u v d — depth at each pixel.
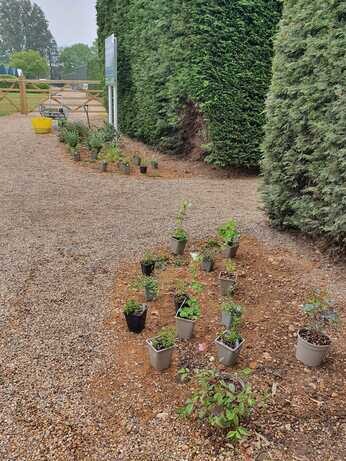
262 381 1.99
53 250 3.57
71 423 1.76
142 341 2.31
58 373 2.06
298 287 2.91
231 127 6.80
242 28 6.43
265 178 4.18
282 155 3.88
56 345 2.28
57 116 11.62
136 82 9.02
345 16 3.06
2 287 2.90
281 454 1.62
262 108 6.89
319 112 3.33
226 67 6.53
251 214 4.68
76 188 5.77
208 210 4.82
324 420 1.78
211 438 1.69
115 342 2.31
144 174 6.83
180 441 1.67
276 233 4.02
